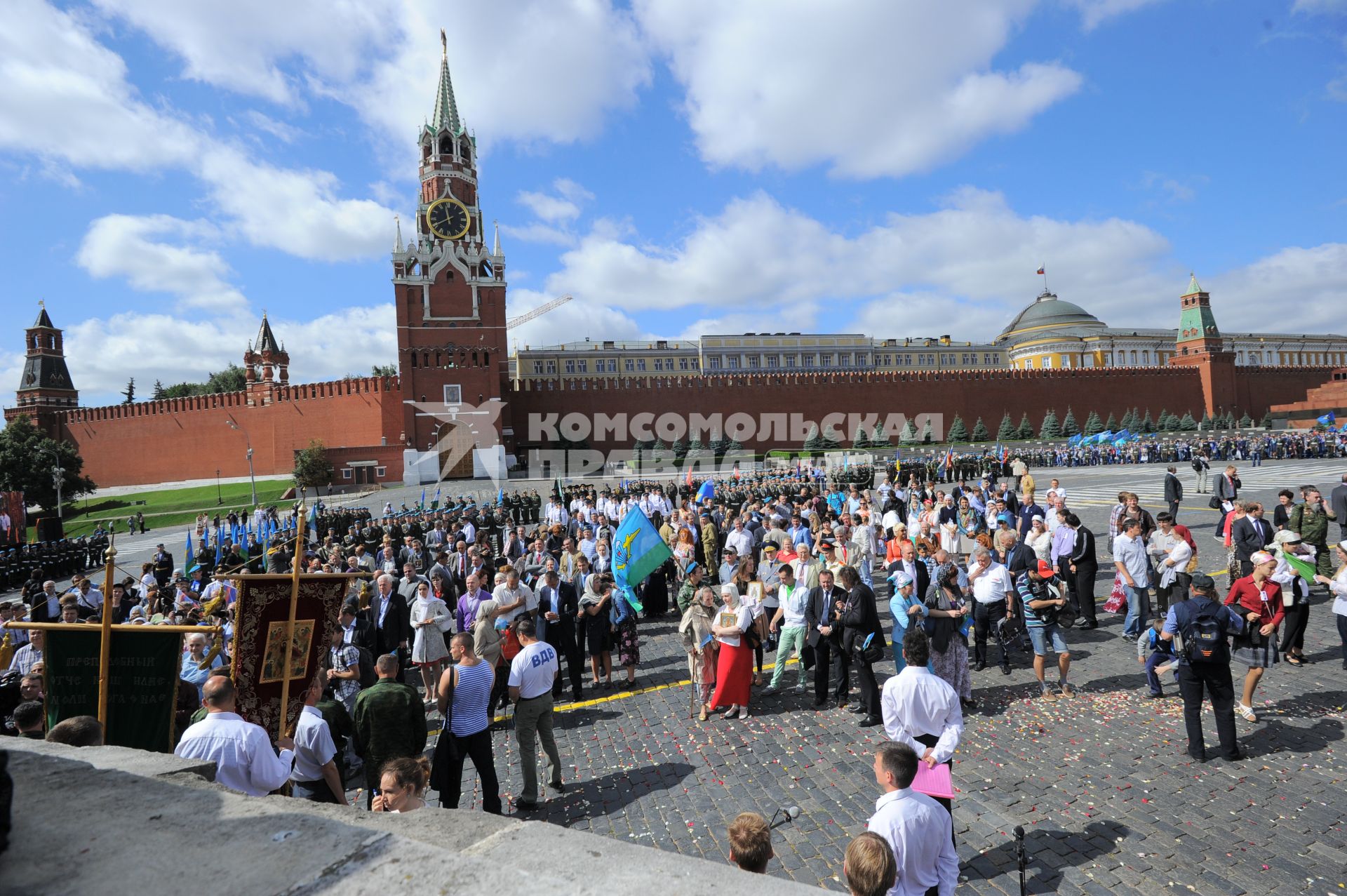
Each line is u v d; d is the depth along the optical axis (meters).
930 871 3.69
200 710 5.38
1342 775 5.85
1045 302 117.88
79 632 4.50
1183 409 73.88
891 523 16.59
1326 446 45.62
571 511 24.61
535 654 6.48
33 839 1.67
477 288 60.12
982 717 7.66
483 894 1.53
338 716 5.98
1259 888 4.52
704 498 23.80
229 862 1.61
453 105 70.00
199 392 92.88
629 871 1.67
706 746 7.46
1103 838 5.18
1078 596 10.96
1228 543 11.54
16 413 63.59
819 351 96.62
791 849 5.31
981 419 67.75
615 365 92.56
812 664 9.52
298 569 4.32
